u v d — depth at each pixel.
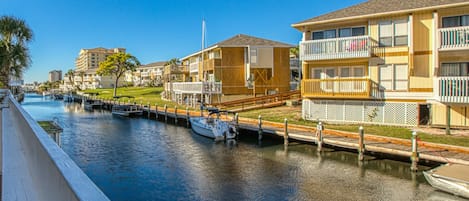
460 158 12.31
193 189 11.48
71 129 26.91
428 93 19.47
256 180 12.38
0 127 10.67
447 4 17.95
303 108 23.81
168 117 31.77
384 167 13.59
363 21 21.23
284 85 35.84
